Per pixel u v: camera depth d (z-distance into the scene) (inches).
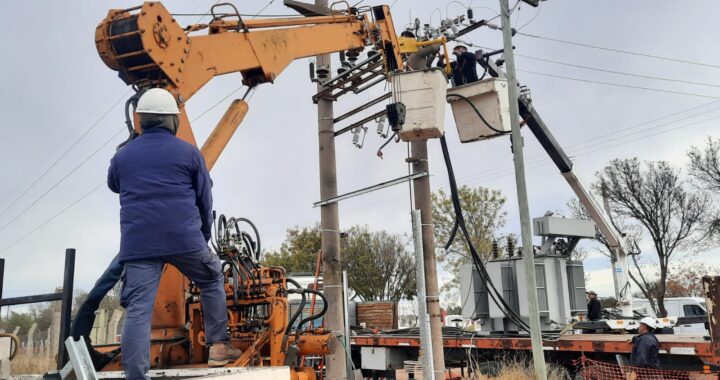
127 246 147.9
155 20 206.5
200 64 230.7
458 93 345.7
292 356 229.0
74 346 112.2
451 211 1141.7
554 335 447.8
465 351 510.6
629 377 366.3
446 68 355.6
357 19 342.6
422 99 303.9
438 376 339.0
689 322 786.8
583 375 404.2
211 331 178.2
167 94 164.1
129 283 147.1
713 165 941.2
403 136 309.0
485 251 1087.0
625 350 384.2
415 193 356.5
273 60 273.3
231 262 230.5
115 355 195.2
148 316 145.0
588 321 501.7
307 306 516.7
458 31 361.7
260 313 233.3
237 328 228.1
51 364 527.2
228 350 179.2
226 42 248.1
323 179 378.3
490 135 338.0
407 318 1315.2
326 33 315.3
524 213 329.1
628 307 576.1
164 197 150.5
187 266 160.9
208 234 171.2
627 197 995.9
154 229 148.3
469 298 520.4
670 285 1210.6
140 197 149.7
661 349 372.8
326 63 382.9
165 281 201.6
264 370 127.2
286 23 296.2
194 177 159.0
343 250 1306.6
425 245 350.6
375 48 340.2
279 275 238.2
